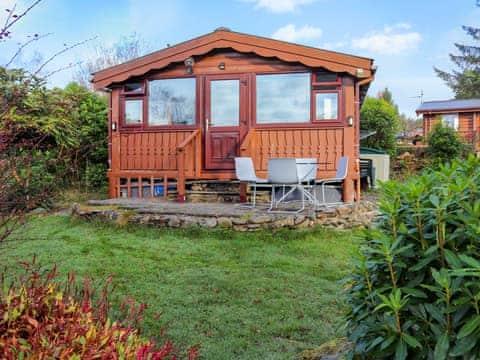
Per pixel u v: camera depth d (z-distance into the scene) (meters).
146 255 4.46
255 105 7.49
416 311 1.41
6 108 2.05
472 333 1.22
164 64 7.57
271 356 2.36
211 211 5.89
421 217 1.47
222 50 7.57
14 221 2.07
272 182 6.04
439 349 1.28
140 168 7.87
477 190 1.46
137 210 6.00
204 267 4.07
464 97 26.72
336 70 6.96
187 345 2.47
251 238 5.26
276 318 2.89
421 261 1.42
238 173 6.32
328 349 2.31
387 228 1.62
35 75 2.43
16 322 1.62
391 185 1.66
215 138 7.65
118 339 1.58
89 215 6.16
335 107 7.20
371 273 1.57
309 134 7.27
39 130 2.86
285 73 7.35
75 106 3.15
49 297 1.79
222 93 7.62
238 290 3.43
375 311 1.50
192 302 3.15
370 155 11.48
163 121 7.84
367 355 1.58
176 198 7.65
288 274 3.87
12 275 3.18
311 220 5.64
